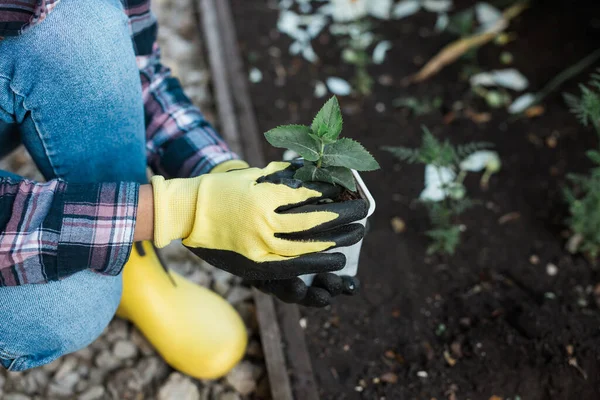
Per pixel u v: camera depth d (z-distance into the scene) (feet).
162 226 2.95
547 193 4.74
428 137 4.09
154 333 3.91
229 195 2.89
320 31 6.08
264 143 5.11
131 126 3.34
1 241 2.84
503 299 4.21
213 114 5.49
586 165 4.84
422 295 4.28
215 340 3.90
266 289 3.22
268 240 2.84
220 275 4.46
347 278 3.28
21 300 3.09
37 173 4.99
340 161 2.90
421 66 5.70
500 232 4.56
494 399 3.81
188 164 3.52
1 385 4.04
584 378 3.81
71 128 3.17
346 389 3.90
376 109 5.34
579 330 3.98
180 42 6.08
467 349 4.00
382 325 4.15
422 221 4.65
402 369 3.97
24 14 2.87
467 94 5.41
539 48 5.70
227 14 6.14
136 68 3.28
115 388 4.01
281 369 3.90
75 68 3.01
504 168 4.90
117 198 2.94
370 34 6.00
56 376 4.06
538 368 3.88
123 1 3.29
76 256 2.92
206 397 4.00
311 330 4.14
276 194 2.85
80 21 2.97
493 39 5.82
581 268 4.33
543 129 5.09
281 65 5.77
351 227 2.95
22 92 3.02
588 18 5.92
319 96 5.48
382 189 4.82
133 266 3.78
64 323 3.24
